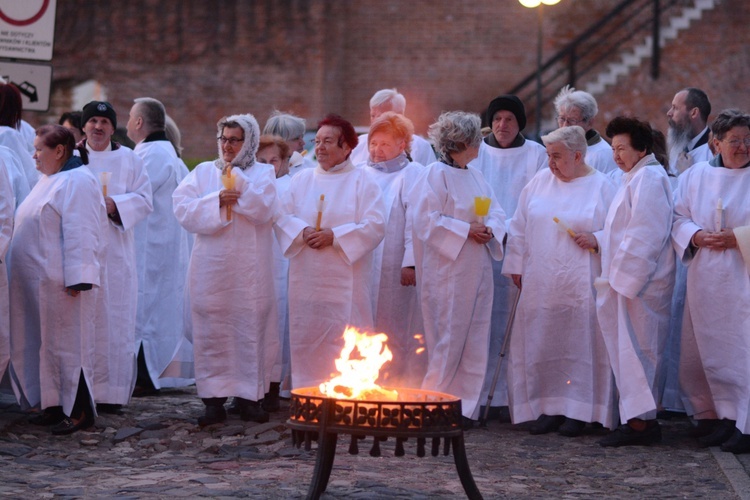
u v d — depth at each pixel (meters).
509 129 9.09
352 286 8.30
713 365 7.86
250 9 20.95
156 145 9.96
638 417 7.88
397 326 8.92
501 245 8.50
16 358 7.96
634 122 8.00
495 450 7.66
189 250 10.51
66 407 7.83
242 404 8.27
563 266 8.25
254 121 8.30
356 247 8.19
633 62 19.86
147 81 21.05
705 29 19.66
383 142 9.06
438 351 8.47
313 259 8.26
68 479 6.52
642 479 6.86
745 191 7.86
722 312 7.80
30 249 7.87
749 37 19.50
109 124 8.83
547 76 20.42
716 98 19.53
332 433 5.60
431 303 8.48
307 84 20.98
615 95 19.77
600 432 8.41
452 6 20.91
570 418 8.25
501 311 8.93
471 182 8.55
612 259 7.96
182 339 9.55
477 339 8.50
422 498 6.17
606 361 8.16
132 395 9.72
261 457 7.24
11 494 6.09
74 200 7.82
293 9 20.95
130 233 8.78
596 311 8.11
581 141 8.32
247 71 21.05
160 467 6.92
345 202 8.30
